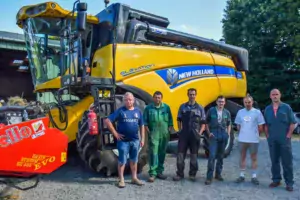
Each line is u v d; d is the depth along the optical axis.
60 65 7.02
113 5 7.09
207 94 8.45
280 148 5.79
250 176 6.64
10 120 5.93
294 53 20.88
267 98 22.55
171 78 7.54
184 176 6.48
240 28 24.16
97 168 6.06
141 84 6.97
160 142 6.21
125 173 6.43
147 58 7.15
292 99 22.47
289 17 20.00
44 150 4.37
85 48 7.02
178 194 5.37
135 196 5.22
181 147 6.21
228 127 6.27
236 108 9.46
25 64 10.37
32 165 4.28
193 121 6.17
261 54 23.12
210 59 8.70
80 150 5.98
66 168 6.96
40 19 6.86
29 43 7.33
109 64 6.64
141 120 5.92
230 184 6.04
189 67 8.04
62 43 6.93
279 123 5.77
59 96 6.50
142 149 6.37
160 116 6.15
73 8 6.04
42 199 5.02
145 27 7.58
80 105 6.66
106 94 6.42
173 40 8.37
